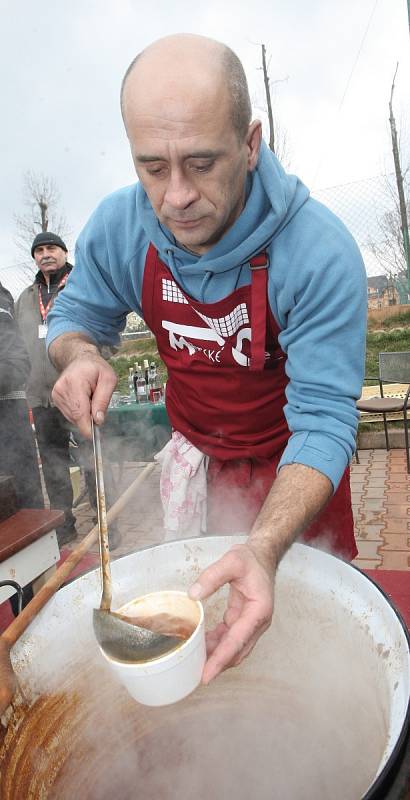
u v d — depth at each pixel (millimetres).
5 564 1149
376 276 8195
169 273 1186
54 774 904
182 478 1466
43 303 3279
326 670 956
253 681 1104
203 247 1073
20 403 2736
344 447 979
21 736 842
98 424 1029
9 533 1200
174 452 1500
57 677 937
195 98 753
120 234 1232
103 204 1283
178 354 1339
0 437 2693
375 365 6664
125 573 1023
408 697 646
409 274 7902
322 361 1027
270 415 1350
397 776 552
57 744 922
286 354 1231
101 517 876
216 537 1035
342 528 1398
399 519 3113
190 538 1050
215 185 833
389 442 4535
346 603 883
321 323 1030
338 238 1036
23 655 891
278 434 1369
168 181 834
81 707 981
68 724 955
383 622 808
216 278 1116
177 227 897
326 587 922
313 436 987
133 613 802
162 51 785
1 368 2555
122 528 3453
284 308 1101
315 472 945
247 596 734
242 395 1320
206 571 719
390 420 4746
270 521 862
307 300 1036
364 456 4418
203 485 1484
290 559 975
